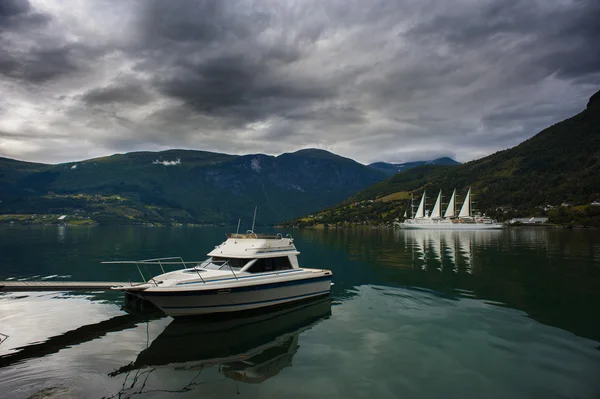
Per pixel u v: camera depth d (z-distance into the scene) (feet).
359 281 75.77
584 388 29.01
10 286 52.34
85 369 33.65
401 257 124.16
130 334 43.98
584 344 38.52
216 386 29.99
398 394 28.27
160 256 124.47
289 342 40.50
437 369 32.83
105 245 176.14
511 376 31.22
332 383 30.35
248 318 50.19
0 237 229.45
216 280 51.42
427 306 55.01
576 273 83.66
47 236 252.01
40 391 29.04
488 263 104.17
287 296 56.85
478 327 44.62
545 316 48.91
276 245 60.13
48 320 49.65
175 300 47.50
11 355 37.17
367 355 36.32
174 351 38.24
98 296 64.13
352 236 306.55
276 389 29.30
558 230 369.50
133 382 30.81
